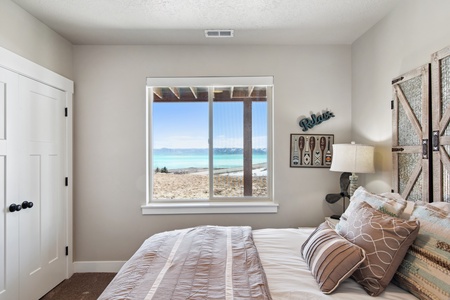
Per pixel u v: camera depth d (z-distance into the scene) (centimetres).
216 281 127
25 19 220
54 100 258
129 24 246
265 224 293
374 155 247
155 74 294
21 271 215
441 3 166
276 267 149
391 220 129
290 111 294
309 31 262
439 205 141
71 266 283
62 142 271
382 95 235
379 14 228
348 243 131
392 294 121
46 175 246
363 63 267
